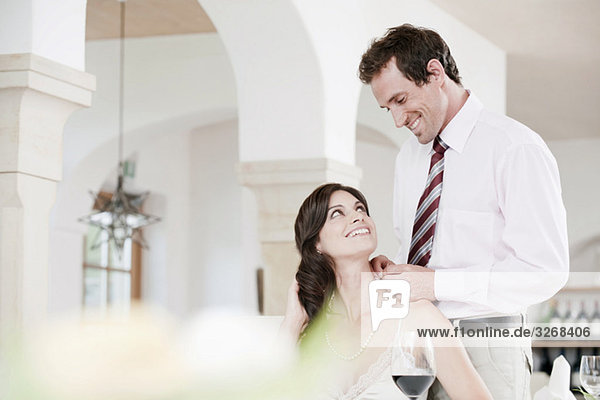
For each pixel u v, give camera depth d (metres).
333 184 3.36
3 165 3.33
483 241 3.12
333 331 3.27
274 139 5.55
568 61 8.72
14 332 3.28
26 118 3.36
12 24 3.40
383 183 10.72
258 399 3.14
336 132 5.65
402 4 6.61
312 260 3.31
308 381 3.21
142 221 7.91
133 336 6.02
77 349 3.17
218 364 3.20
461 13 7.34
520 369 3.07
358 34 5.99
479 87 7.85
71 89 3.52
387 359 3.15
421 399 3.02
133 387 3.08
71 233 9.42
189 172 12.02
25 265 3.34
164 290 11.48
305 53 5.42
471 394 2.91
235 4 5.41
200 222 11.94
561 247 2.98
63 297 9.30
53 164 3.49
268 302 5.54
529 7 7.20
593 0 7.00
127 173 10.88
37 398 3.14
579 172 12.23
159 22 8.38
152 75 9.11
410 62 3.11
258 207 5.60
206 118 9.33
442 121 3.19
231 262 11.72
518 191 3.00
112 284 11.03
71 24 3.60
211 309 11.77
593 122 11.29
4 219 3.33
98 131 9.24
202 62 8.99
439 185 3.21
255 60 5.55
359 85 6.06
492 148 3.10
